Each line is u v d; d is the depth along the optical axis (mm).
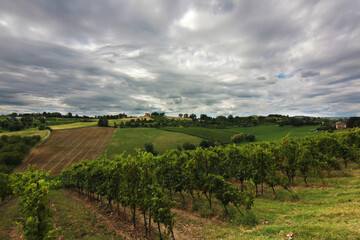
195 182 14781
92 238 9586
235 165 18109
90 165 20891
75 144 69125
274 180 15156
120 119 147125
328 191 14352
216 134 88812
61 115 154875
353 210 9156
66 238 9758
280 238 7391
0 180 19516
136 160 12289
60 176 32906
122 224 12219
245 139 79125
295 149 18953
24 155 53469
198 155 15430
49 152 59156
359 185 14664
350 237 6480
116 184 14258
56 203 18250
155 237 10070
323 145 23812
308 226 7883
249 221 10219
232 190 11766
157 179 17672
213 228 10422
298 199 13500
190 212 13883
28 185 8242
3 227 12266
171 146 71562
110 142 73812
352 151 21719
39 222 7539
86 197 23391
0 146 54406
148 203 9797
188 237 9727
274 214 11070
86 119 138875
